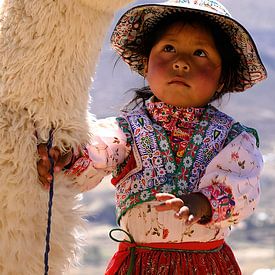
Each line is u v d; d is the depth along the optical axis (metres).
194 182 3.74
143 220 3.74
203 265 3.72
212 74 3.84
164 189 3.73
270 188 30.22
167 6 3.81
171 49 3.82
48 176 3.48
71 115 3.52
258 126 22.08
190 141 3.79
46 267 3.42
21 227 3.45
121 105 4.10
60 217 3.53
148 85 4.05
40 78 3.45
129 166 3.80
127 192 3.78
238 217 3.61
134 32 4.03
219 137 3.80
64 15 3.43
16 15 3.46
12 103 3.49
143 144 3.79
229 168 3.73
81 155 3.60
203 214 3.53
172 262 3.71
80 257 3.63
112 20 3.55
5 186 3.43
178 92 3.79
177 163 3.77
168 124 3.83
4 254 3.44
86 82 3.53
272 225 29.14
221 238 3.80
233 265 3.83
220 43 3.86
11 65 3.46
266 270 4.66
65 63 3.46
